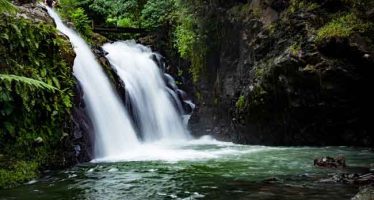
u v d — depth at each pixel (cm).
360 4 1120
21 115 798
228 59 1427
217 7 1462
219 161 927
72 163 896
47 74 893
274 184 662
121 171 820
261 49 1270
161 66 1742
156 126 1496
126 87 1433
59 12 1502
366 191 551
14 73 810
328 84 1099
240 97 1327
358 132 1143
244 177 730
